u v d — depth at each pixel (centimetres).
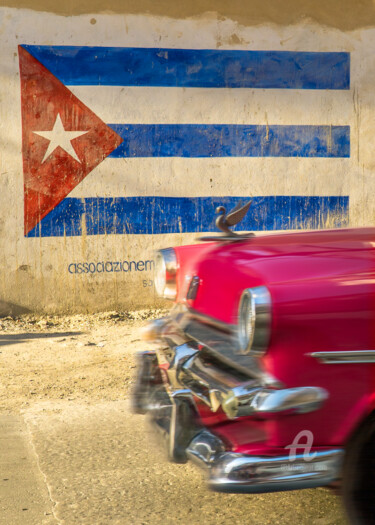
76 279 745
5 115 714
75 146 732
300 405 242
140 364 346
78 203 738
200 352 297
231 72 757
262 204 779
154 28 736
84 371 558
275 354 244
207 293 309
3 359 591
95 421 442
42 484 345
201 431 273
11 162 719
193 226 766
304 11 766
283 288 249
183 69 747
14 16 707
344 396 247
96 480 351
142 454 387
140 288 762
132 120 742
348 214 802
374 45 787
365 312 247
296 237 355
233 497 333
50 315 743
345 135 792
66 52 721
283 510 318
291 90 773
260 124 770
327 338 245
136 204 751
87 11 721
